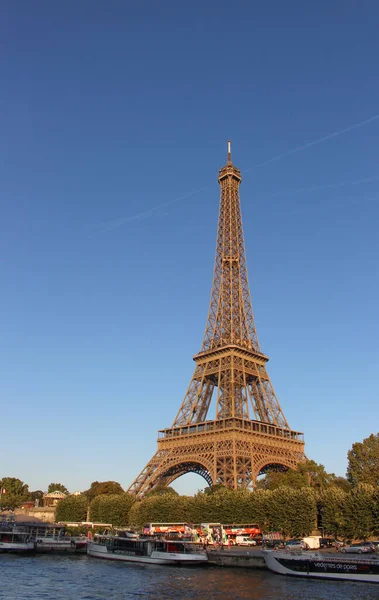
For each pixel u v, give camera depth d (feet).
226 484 635.66
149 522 636.07
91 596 320.29
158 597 318.86
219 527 542.16
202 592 335.26
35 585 353.51
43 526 615.98
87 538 581.53
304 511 552.82
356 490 554.87
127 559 495.41
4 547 538.47
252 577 400.26
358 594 331.57
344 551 479.00
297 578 396.98
